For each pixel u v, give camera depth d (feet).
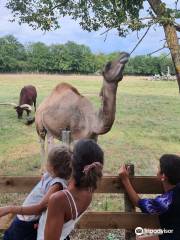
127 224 11.36
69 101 21.56
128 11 15.29
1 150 33.45
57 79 121.39
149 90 88.63
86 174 7.22
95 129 19.85
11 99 66.64
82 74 163.53
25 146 34.94
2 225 10.59
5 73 162.61
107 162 29.43
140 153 33.09
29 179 11.80
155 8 13.46
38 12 18.21
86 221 11.43
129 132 41.52
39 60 173.78
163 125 46.16
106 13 15.23
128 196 11.25
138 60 150.92
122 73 17.75
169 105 62.34
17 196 20.10
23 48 177.47
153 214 10.37
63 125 21.53
